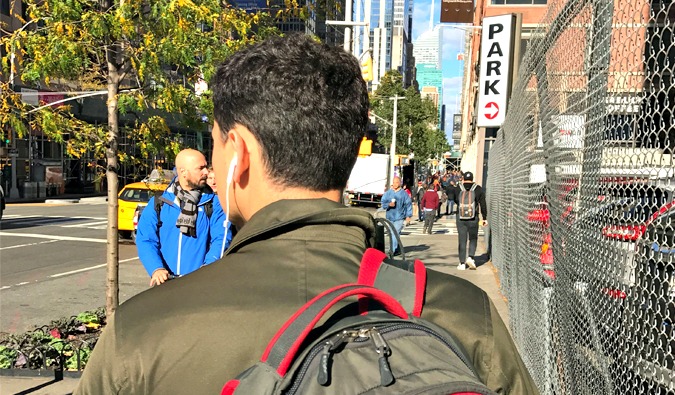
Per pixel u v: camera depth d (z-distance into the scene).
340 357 0.80
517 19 8.86
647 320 1.73
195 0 4.63
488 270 9.78
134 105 4.61
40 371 4.61
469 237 9.99
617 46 1.84
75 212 23.73
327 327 0.87
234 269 0.97
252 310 0.90
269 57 1.03
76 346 4.92
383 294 0.89
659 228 1.66
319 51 1.06
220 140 1.09
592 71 2.17
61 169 37.09
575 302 2.56
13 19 19.84
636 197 1.80
